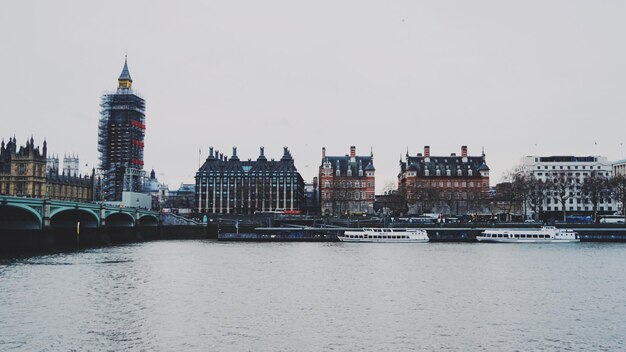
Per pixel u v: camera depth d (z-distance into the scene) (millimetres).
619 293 73500
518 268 98375
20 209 113812
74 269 92000
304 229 182000
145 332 51938
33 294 68562
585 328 54969
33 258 107938
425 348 48094
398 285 79312
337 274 90125
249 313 60438
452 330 53969
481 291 74688
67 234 149375
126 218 174625
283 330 53375
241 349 47219
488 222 194625
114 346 47469
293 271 93750
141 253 125312
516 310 62844
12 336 49875
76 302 64375
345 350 47344
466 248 143625
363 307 64062
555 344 49500
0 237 123312
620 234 169750
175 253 126750
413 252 130875
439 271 94188
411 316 59656
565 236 162125
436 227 185500
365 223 196625
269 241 177500
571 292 74125
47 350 46000
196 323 55594
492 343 49625
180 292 72312
